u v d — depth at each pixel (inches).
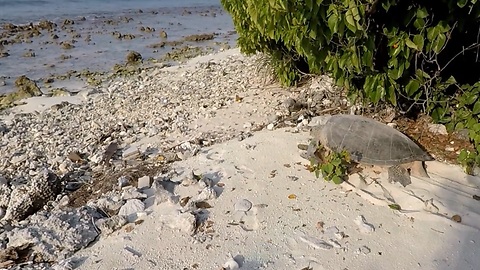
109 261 86.9
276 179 111.3
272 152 124.9
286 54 184.2
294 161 119.0
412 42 97.3
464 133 116.9
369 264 82.5
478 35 106.2
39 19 527.8
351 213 96.8
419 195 100.6
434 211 95.7
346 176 108.7
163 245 90.6
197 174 117.4
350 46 98.8
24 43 388.8
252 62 272.4
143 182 115.2
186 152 137.6
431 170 109.7
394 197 101.2
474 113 106.1
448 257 83.3
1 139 179.8
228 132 159.2
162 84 254.2
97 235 95.7
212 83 239.5
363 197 101.8
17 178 141.9
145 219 99.6
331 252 86.0
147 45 401.7
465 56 124.6
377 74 110.3
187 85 243.1
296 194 104.8
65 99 239.3
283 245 88.7
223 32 495.5
